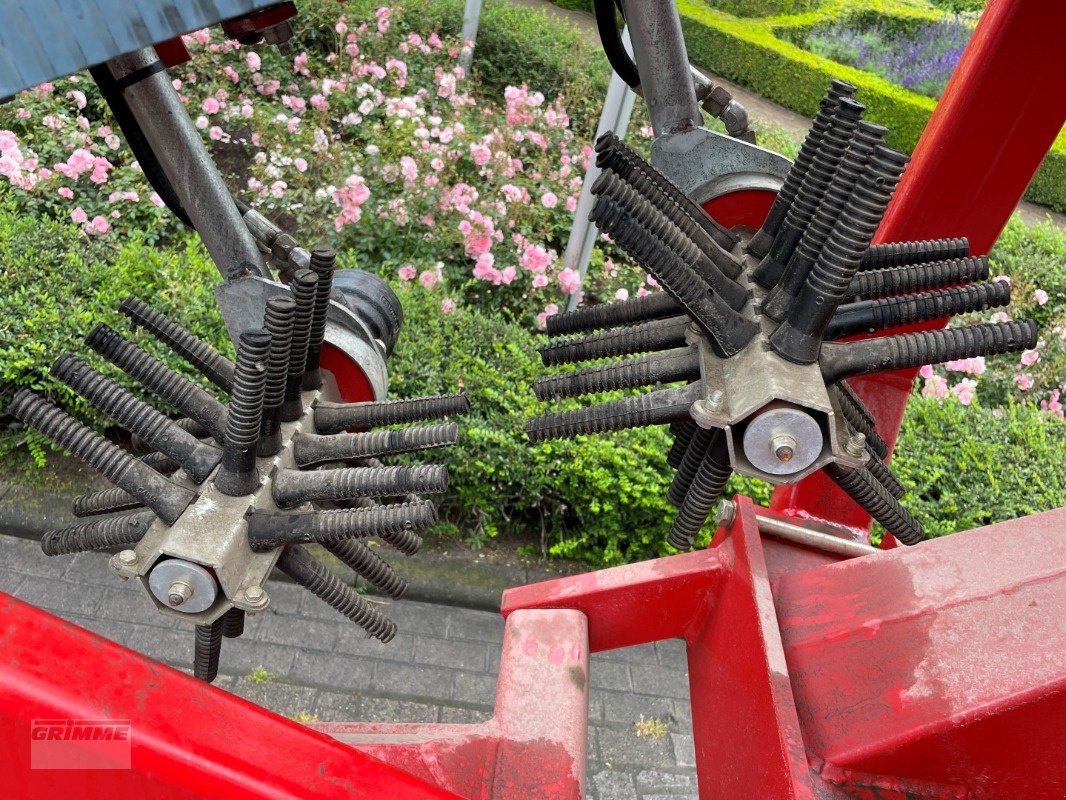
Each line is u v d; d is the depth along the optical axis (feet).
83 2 2.14
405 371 11.70
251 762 2.96
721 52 30.14
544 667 4.83
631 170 3.59
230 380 4.17
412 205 14.24
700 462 3.85
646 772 10.15
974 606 3.80
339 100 17.37
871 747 3.62
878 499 3.81
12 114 14.35
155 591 3.38
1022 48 5.05
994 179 5.48
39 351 10.46
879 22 32.68
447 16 21.90
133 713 2.87
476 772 4.33
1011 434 13.35
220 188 3.99
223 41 17.35
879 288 3.78
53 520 10.55
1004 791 3.64
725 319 3.23
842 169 3.00
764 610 4.14
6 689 2.74
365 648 10.55
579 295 14.03
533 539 11.96
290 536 3.46
